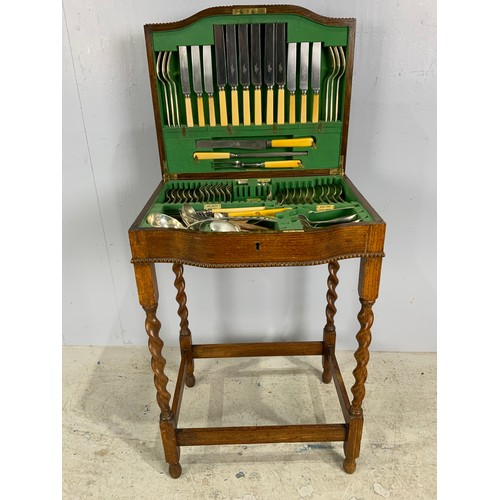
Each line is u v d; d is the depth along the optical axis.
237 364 1.74
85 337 1.83
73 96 1.40
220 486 1.24
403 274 1.65
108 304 1.76
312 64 1.17
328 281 1.49
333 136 1.24
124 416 1.49
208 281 1.69
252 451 1.34
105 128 1.45
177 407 1.28
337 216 1.14
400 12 1.28
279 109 1.22
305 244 0.96
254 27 1.13
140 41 1.34
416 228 1.57
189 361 1.56
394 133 1.43
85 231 1.62
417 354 1.77
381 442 1.36
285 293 1.71
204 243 0.96
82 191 1.55
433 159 1.46
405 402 1.52
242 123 1.28
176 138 1.23
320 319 1.75
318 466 1.29
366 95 1.38
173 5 1.30
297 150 1.27
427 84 1.36
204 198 1.23
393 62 1.34
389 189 1.51
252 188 1.27
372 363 1.72
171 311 1.76
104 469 1.30
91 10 1.30
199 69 1.17
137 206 1.57
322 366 1.71
